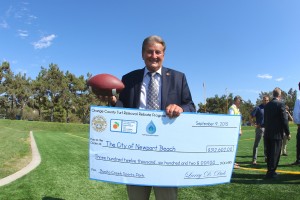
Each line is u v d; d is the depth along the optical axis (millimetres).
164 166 2598
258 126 8891
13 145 12266
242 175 7195
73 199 5047
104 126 2604
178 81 2789
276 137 6688
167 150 2588
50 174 6844
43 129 40656
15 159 8664
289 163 9375
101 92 2764
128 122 2580
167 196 2697
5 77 63562
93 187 5848
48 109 65312
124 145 2590
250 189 5793
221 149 2686
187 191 5656
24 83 64500
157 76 2785
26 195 5129
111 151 2604
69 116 66562
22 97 64812
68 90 64875
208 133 2637
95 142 2625
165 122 2578
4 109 65750
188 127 2598
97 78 2770
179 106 2748
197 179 2637
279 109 6641
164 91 2736
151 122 2576
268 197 5227
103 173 2621
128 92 2832
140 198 2834
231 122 2697
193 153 2615
